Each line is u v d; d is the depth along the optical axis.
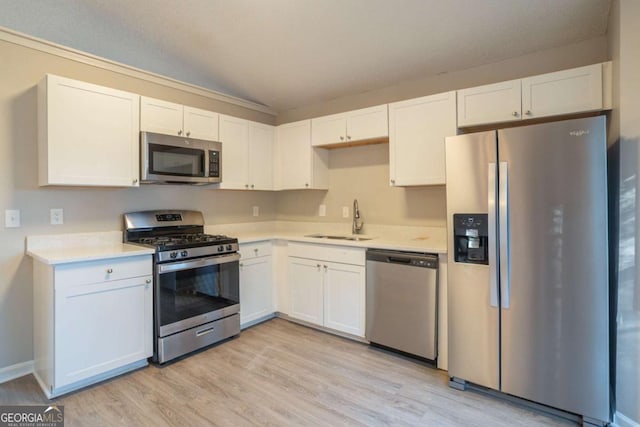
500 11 2.22
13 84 2.31
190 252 2.67
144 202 3.01
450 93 2.66
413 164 2.86
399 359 2.63
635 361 1.78
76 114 2.32
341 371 2.44
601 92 2.10
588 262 1.80
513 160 1.98
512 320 2.01
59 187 2.52
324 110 3.89
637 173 1.78
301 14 2.34
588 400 1.81
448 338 2.24
